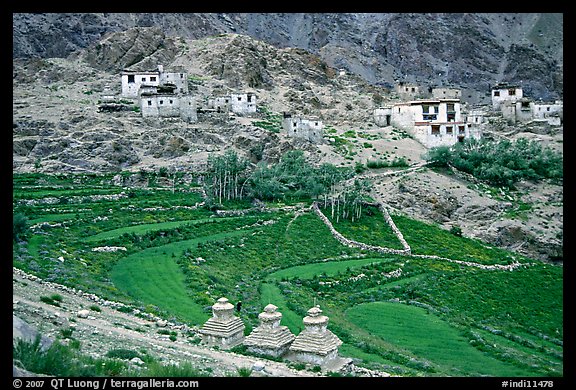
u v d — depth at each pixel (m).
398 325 70.62
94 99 174.75
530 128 194.50
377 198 139.38
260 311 66.88
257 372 43.69
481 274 104.94
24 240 80.81
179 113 158.62
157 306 63.31
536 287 102.50
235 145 150.62
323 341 48.09
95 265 75.81
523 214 141.88
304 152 156.88
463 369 56.22
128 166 137.25
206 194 123.81
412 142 177.00
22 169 129.75
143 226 100.50
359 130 183.50
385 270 98.38
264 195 129.38
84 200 112.19
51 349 36.25
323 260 101.56
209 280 75.94
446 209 140.50
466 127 179.50
